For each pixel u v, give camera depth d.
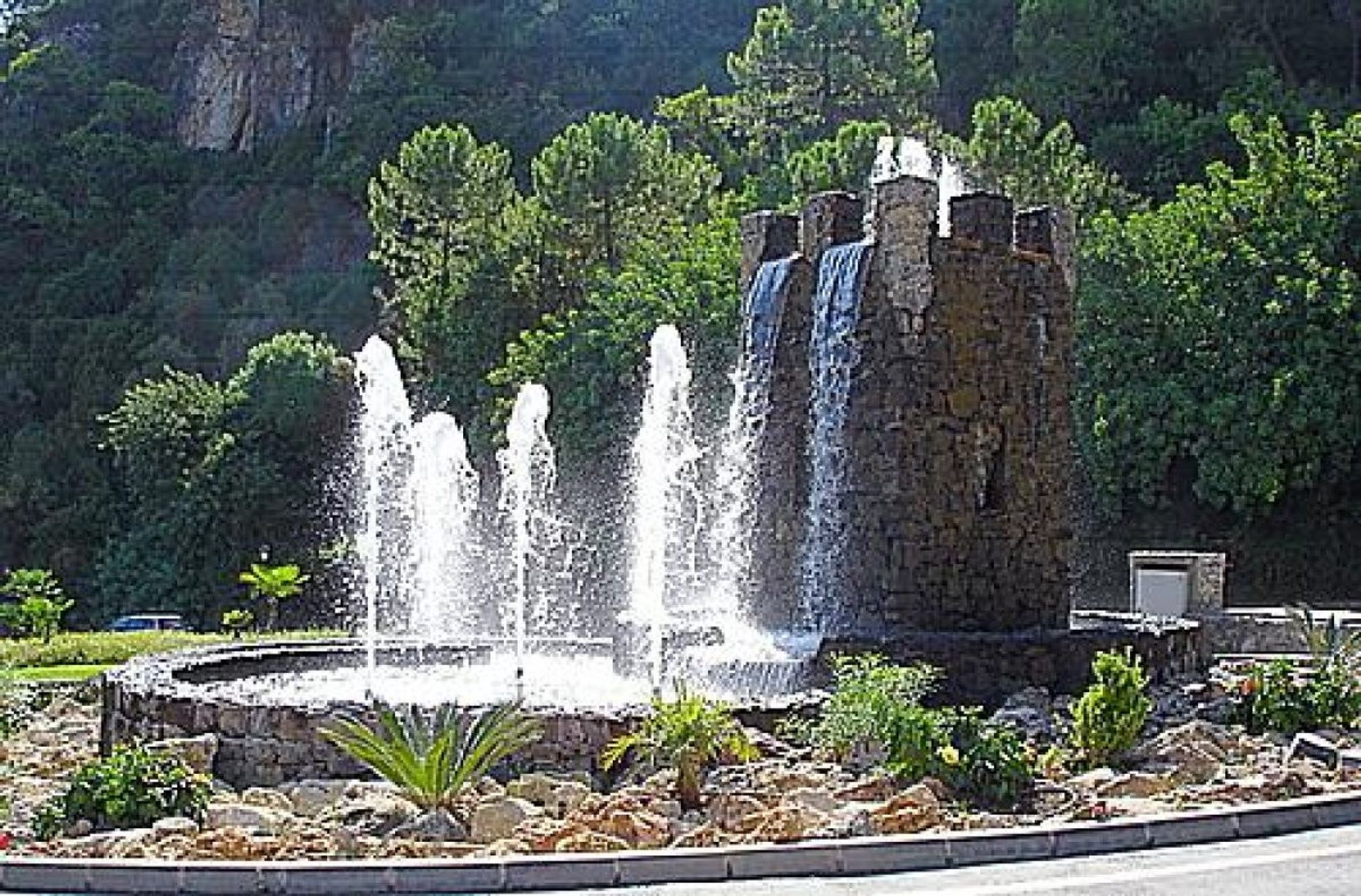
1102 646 15.48
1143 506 36.28
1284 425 33.78
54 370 63.88
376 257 49.66
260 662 17.86
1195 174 44.19
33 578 42.34
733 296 36.66
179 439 52.31
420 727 11.76
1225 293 34.72
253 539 50.66
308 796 11.07
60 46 82.56
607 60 72.50
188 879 8.21
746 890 8.20
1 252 68.75
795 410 17.58
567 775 11.69
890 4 52.81
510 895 8.16
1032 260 16.91
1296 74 51.34
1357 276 34.75
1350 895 8.09
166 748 12.03
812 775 11.01
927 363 16.11
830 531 16.89
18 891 8.16
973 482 16.28
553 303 44.41
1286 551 35.84
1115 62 50.22
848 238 17.72
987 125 40.19
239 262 67.69
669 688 15.02
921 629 15.89
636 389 37.00
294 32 80.62
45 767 13.74
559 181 44.09
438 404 44.78
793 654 15.10
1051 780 11.66
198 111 80.69
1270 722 14.40
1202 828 9.70
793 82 51.72
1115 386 35.44
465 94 70.75
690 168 44.72
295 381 52.28
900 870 8.70
